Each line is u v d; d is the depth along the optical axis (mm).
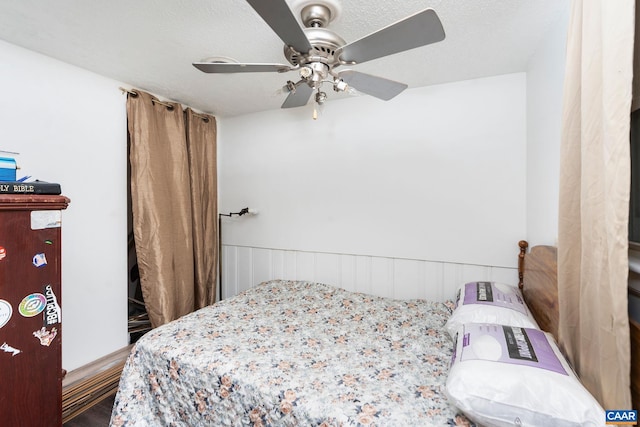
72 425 1709
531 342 1084
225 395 1291
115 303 2211
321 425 1061
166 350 1491
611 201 743
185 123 2688
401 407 1079
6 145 1670
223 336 1652
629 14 709
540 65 1689
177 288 2502
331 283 2711
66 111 1915
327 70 1316
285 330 1749
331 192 2674
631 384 780
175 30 1535
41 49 1739
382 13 1367
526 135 2020
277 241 2932
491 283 1871
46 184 1316
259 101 2643
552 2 1309
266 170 2951
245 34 1570
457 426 976
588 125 848
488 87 2121
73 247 1971
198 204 2738
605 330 791
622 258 729
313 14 1287
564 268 1020
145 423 1434
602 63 792
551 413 813
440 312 2012
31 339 1274
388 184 2455
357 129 2549
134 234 2240
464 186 2215
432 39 1099
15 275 1224
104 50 1751
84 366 2014
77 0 1300
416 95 2330
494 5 1329
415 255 2389
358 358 1438
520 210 2064
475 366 968
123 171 2252
